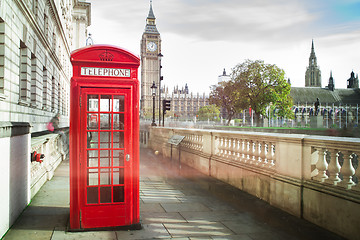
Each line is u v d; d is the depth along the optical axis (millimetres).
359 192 4316
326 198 4832
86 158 4727
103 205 4781
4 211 4398
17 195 5164
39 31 14203
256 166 7055
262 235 4699
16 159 5047
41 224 4906
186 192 7500
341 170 4695
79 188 4695
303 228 4938
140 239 4430
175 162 12883
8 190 4574
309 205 5242
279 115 56031
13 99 10148
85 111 4711
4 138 4336
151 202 6570
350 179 4582
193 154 11062
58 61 22156
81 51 4691
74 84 4668
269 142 6648
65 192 7141
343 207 4484
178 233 4730
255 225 5141
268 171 6523
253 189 7129
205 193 7387
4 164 4359
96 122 4770
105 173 4812
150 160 13609
